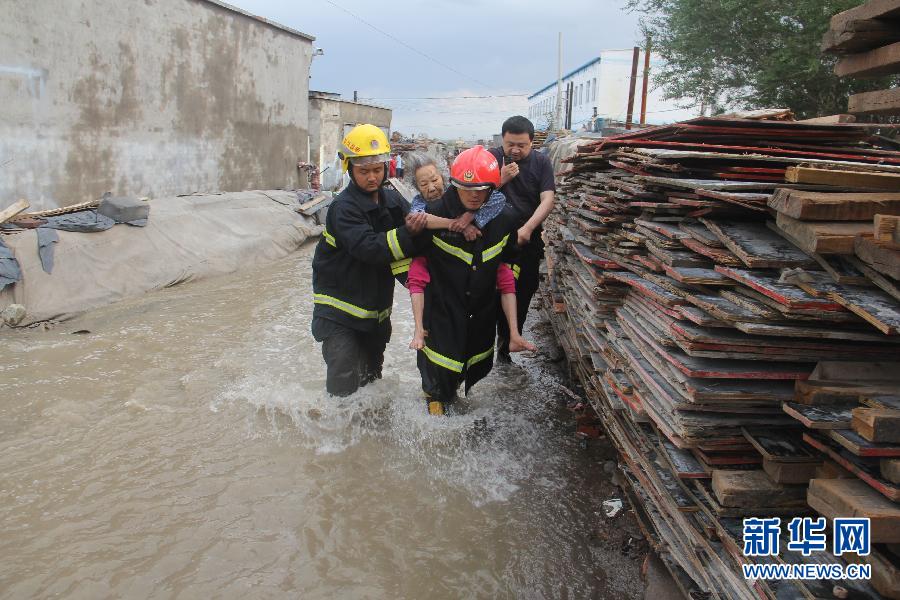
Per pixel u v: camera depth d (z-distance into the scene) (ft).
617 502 11.69
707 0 34.01
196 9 40.68
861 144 11.75
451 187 12.46
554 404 15.83
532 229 15.38
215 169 44.60
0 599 8.89
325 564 9.87
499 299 15.52
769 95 34.14
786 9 32.22
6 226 24.85
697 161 9.91
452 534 10.76
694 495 7.94
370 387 14.97
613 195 11.69
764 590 6.32
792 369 7.78
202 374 17.01
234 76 45.73
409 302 25.61
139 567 9.62
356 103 78.95
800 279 7.18
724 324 7.66
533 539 10.73
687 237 8.87
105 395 15.84
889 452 6.03
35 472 12.21
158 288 27.17
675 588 8.88
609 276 11.25
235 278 30.32
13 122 28.94
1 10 27.89
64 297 23.24
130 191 36.40
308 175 59.21
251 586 9.33
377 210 13.12
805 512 7.34
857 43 9.89
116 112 34.78
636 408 9.59
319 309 13.71
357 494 11.70
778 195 7.50
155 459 12.73
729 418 7.84
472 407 15.10
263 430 13.91
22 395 15.76
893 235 6.33
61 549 9.98
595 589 9.66
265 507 11.19
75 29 31.58
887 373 7.48
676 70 38.45
